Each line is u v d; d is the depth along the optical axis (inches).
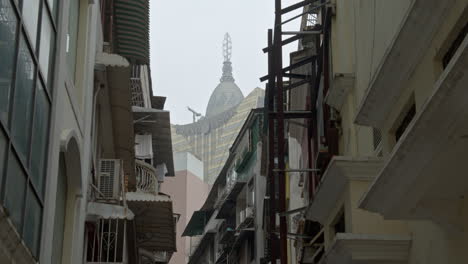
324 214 598.5
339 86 684.1
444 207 419.5
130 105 866.1
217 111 4138.8
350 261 503.8
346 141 694.5
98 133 911.0
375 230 513.3
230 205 1952.5
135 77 1157.1
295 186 1400.1
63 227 632.4
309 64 986.1
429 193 409.7
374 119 516.1
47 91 494.3
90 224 773.9
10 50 394.0
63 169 625.0
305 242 805.2
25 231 438.0
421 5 412.8
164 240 1151.6
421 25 426.3
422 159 378.9
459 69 317.4
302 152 1196.5
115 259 785.6
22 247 406.0
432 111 347.3
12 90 398.6
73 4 657.0
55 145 520.7
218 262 2074.3
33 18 446.9
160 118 1131.3
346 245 495.5
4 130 383.6
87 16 689.6
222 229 2043.6
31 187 451.2
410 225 502.3
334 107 720.3
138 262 1183.6
